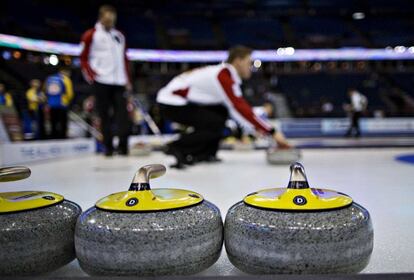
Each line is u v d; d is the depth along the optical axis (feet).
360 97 33.47
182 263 1.75
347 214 1.76
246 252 1.78
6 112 11.50
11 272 1.83
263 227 1.74
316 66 72.49
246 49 8.21
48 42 58.39
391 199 3.97
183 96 8.57
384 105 56.54
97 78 10.83
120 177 6.38
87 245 1.78
